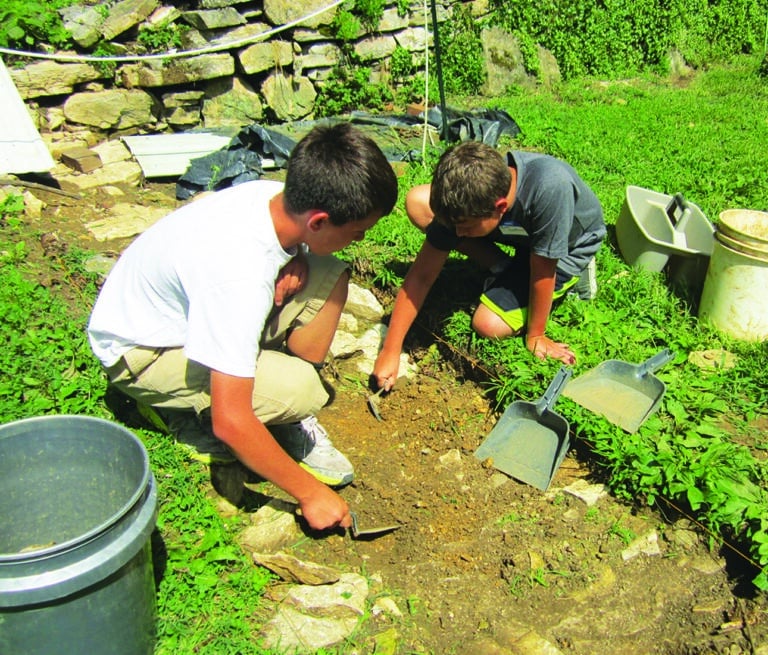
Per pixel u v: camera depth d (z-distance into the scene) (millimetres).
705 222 4004
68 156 4727
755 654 2346
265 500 2682
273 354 2518
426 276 3176
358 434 3137
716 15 9383
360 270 3973
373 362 3531
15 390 2816
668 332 3615
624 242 4184
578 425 2928
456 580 2537
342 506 2389
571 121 6602
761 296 3459
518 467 2906
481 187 2682
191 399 2543
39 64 5254
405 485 2871
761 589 2486
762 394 3256
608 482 2826
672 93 7953
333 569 2469
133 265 2379
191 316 2107
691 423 3008
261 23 6164
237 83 6199
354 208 2064
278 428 2758
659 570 2596
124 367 2512
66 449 2146
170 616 2223
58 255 3668
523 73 7844
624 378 3203
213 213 2229
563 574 2562
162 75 5746
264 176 4895
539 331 3311
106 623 1837
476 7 7598
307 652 2219
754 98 7758
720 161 5699
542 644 2342
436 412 3240
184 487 2590
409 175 4977
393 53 7023
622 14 8391
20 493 2156
